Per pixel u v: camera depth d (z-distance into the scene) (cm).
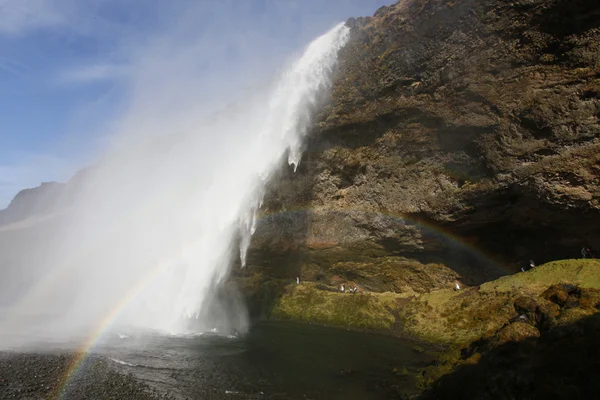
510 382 953
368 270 2617
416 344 1812
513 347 1108
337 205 2606
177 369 1445
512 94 1853
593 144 1664
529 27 1806
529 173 1797
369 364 1518
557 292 1441
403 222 2325
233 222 2986
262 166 2911
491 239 2189
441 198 2127
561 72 1753
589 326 991
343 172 2552
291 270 2956
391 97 2278
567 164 1714
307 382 1314
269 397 1178
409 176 2261
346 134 2484
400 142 2258
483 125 1920
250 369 1459
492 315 1744
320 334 2092
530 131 1812
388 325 2134
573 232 1866
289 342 1912
